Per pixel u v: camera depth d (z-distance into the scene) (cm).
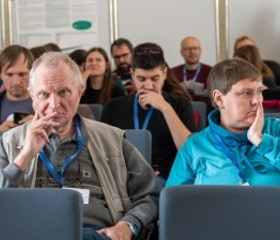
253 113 247
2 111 393
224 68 250
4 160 244
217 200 180
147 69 359
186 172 261
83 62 567
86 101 532
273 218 179
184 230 181
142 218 239
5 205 188
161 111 355
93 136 256
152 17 760
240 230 181
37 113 240
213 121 260
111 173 252
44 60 243
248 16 749
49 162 244
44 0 766
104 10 762
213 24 752
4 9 768
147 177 258
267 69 607
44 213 187
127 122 366
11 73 387
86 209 237
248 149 252
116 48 672
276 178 246
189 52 712
